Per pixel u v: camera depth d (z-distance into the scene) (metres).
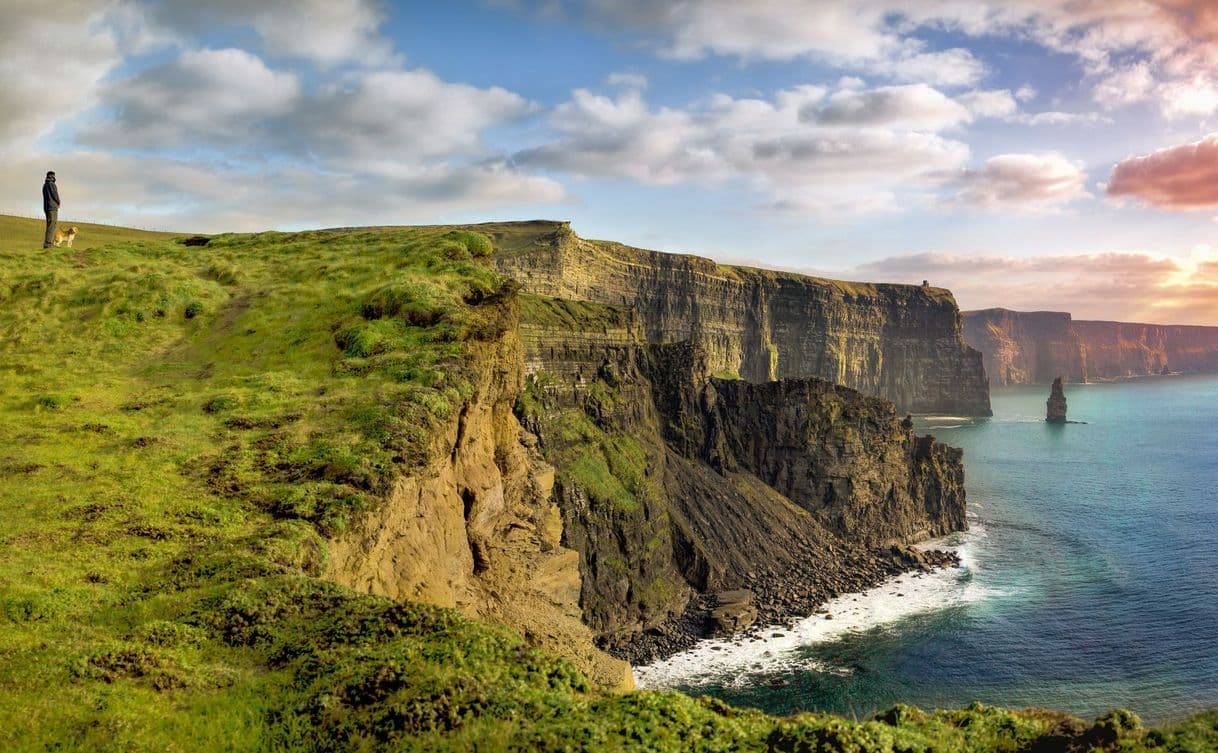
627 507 109.44
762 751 17.14
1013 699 79.88
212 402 39.69
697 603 107.12
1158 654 90.25
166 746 16.72
